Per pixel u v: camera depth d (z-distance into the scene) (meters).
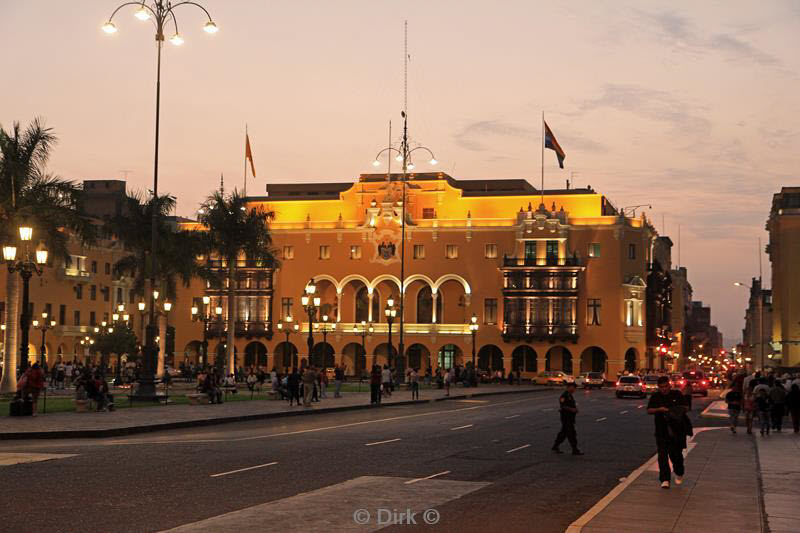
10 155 47.03
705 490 16.22
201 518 13.05
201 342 104.19
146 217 66.62
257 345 103.56
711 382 115.25
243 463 19.83
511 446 25.41
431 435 28.70
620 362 94.12
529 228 96.31
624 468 20.58
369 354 99.88
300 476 17.73
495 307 97.56
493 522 13.35
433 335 98.31
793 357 92.62
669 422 16.67
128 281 110.12
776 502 14.89
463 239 98.38
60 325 96.69
